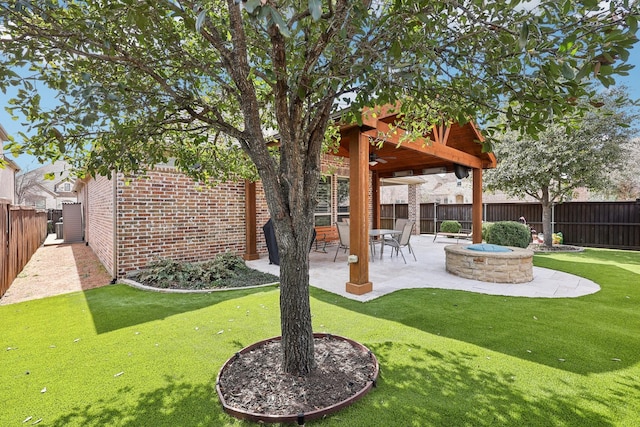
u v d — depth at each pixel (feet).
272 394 7.72
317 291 17.46
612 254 30.32
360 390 7.78
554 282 19.42
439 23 6.45
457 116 8.60
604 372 8.69
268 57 8.85
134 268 21.20
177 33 8.04
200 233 24.52
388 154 27.96
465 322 12.57
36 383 8.57
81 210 48.93
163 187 22.52
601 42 5.00
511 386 8.05
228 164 14.37
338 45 6.48
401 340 10.93
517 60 6.41
